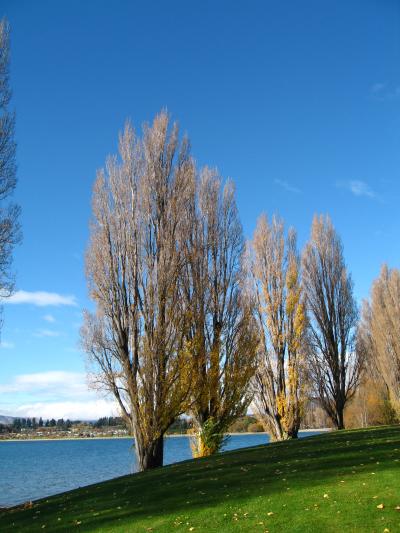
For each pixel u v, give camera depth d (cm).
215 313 2408
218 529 879
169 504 1133
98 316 2248
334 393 3381
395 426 2684
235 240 2577
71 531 1055
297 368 3025
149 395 1970
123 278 2128
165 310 2073
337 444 1800
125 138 2302
